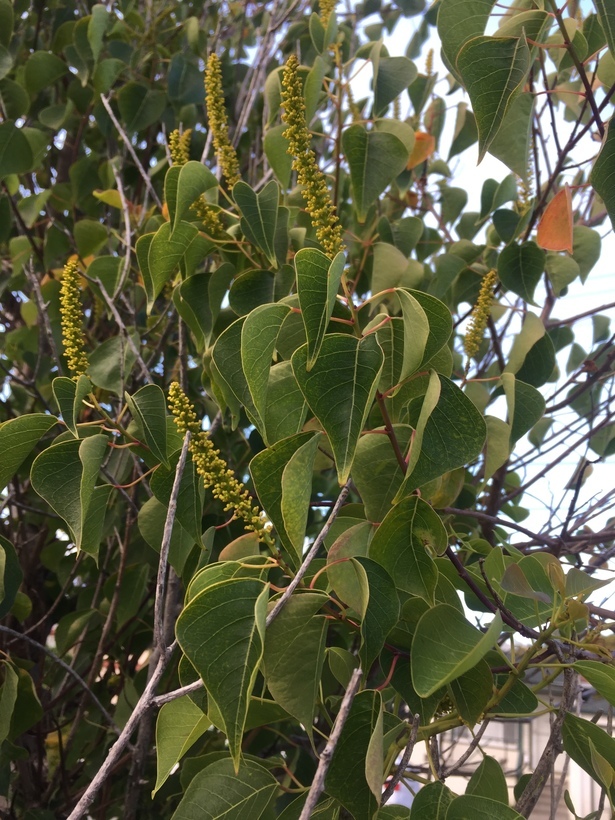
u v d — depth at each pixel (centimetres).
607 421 65
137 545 62
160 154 84
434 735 40
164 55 87
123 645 66
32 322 76
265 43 69
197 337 49
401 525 35
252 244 46
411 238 60
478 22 38
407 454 37
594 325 72
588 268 56
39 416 39
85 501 36
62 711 71
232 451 66
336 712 51
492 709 38
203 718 34
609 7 31
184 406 36
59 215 86
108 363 48
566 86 67
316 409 30
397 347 35
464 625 33
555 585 37
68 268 42
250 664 29
